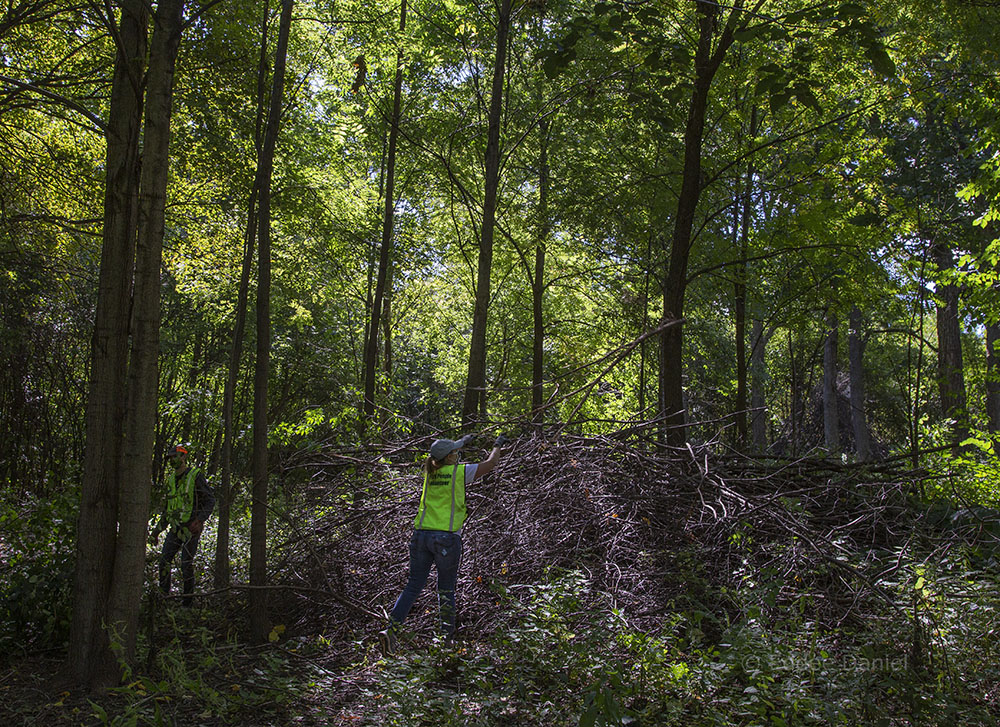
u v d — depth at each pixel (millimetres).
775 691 4176
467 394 10164
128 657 4625
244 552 8062
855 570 5480
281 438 8344
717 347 19141
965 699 4324
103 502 4699
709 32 9586
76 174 10102
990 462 8906
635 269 17375
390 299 18906
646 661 4410
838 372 27594
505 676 4652
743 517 6055
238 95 9906
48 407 10914
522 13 11039
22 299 12031
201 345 18094
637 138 11938
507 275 19672
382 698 4254
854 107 12016
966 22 9266
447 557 5582
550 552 6266
